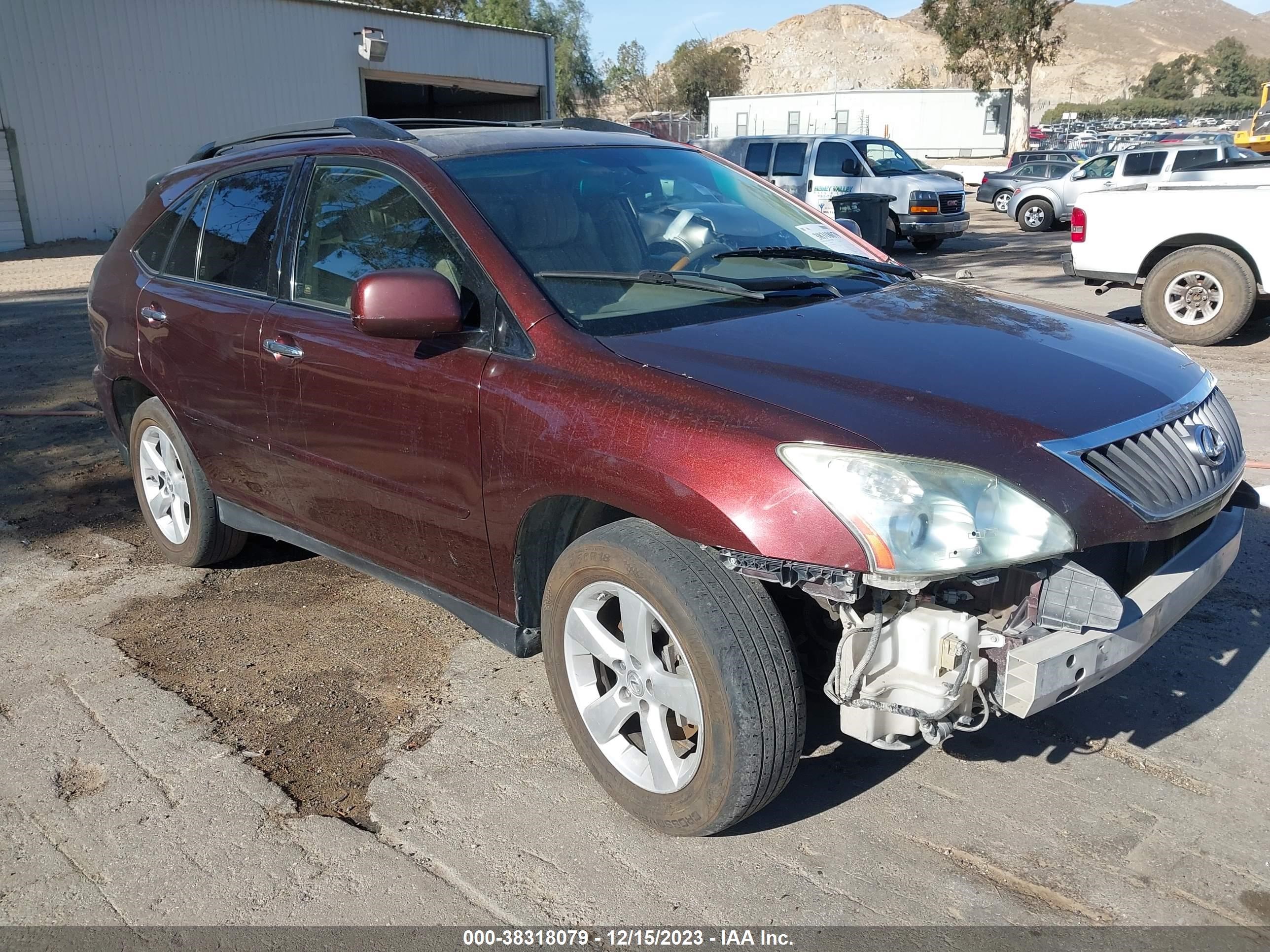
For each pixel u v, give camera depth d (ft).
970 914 8.10
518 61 104.17
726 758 8.21
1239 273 27.73
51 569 15.74
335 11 88.22
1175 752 10.17
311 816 9.61
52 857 9.12
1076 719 10.82
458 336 10.12
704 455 8.09
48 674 12.39
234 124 84.79
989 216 88.58
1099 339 10.33
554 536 9.99
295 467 12.36
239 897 8.56
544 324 9.57
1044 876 8.50
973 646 7.80
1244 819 9.14
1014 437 7.92
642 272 10.61
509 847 9.09
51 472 20.83
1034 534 7.62
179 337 13.80
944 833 9.08
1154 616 8.37
